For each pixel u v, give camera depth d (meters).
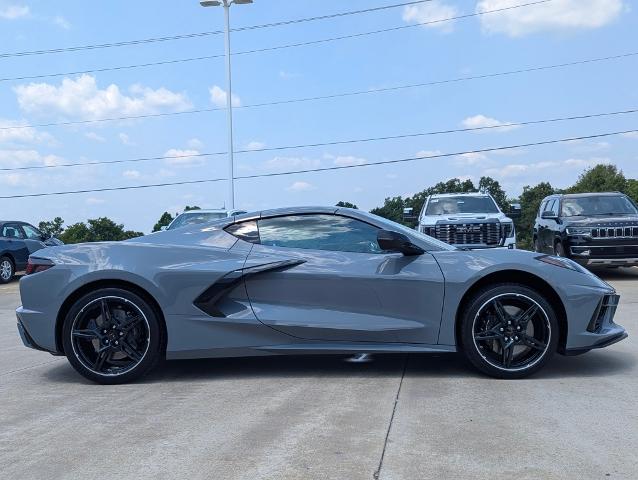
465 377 5.07
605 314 5.12
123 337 5.09
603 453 3.39
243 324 5.02
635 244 12.57
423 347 4.98
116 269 5.06
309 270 5.07
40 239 18.72
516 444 3.53
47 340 5.14
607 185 80.38
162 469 3.28
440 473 3.15
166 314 5.06
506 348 4.93
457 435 3.69
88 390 4.98
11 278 17.47
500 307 4.93
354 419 4.02
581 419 3.96
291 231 5.29
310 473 3.18
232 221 5.38
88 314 5.12
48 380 5.38
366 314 5.02
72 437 3.82
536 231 15.92
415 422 3.94
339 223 5.28
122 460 3.42
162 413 4.27
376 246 5.19
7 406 4.55
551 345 4.90
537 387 4.74
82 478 3.19
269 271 5.09
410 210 15.10
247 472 3.21
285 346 5.05
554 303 5.04
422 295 4.98
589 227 12.67
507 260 4.95
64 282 5.11
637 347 6.21
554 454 3.38
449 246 5.36
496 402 4.35
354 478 3.11
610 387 4.72
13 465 3.38
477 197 14.38
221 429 3.89
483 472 3.15
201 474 3.20
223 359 5.99
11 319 9.82
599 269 15.70
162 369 5.63
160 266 5.10
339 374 5.28
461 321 5.00
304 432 3.79
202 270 5.07
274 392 4.74
